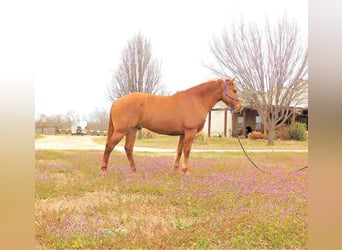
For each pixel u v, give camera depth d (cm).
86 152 761
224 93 548
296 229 277
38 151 720
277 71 1223
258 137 1403
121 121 522
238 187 432
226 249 256
